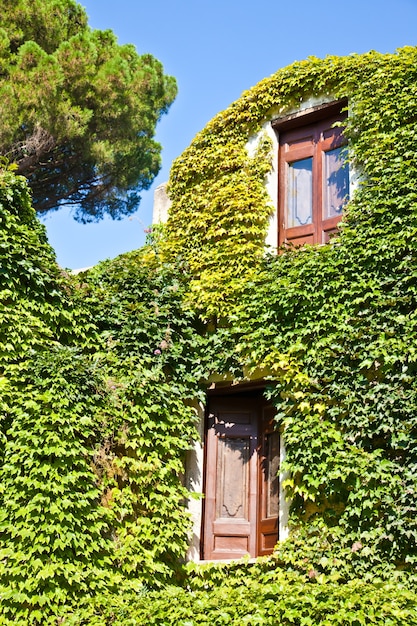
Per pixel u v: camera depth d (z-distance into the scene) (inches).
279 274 335.0
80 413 299.0
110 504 300.4
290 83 381.4
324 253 320.2
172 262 377.4
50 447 278.2
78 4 687.7
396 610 219.5
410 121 332.2
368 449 281.1
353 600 224.4
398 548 261.1
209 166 393.4
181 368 343.0
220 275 356.5
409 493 262.7
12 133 594.9
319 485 289.9
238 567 316.2
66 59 628.1
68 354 301.0
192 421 348.5
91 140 657.6
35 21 652.1
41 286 315.9
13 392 285.4
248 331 330.6
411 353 275.6
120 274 358.9
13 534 264.1
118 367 330.0
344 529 275.7
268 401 354.3
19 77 594.9
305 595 235.1
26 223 326.6
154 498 312.7
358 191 324.5
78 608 267.3
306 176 378.3
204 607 246.7
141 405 322.7
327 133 373.7
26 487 273.7
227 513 348.5
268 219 372.2
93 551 284.7
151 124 716.0
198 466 347.9
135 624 249.9
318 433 293.0
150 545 307.4
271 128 388.2
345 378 293.9
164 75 730.2
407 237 299.9
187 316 353.7
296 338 315.6
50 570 261.7
